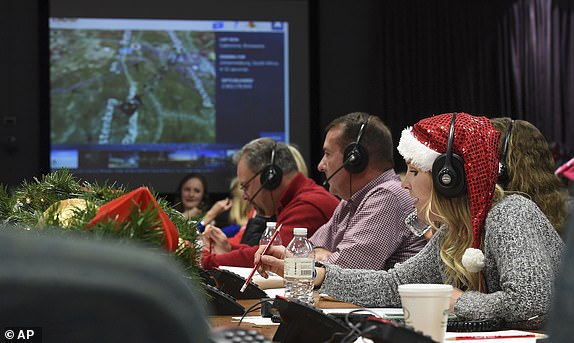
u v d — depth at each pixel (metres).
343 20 7.63
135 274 0.50
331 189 3.35
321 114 7.61
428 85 7.52
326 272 2.49
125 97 7.16
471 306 1.88
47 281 0.49
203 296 1.62
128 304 0.50
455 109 7.55
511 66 7.61
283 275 2.51
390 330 1.21
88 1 7.11
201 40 7.26
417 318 1.41
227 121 7.29
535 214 2.00
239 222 5.11
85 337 0.50
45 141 7.04
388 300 2.38
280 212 3.94
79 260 0.49
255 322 2.00
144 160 7.18
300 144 7.35
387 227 3.04
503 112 7.57
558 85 7.58
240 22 7.29
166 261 0.52
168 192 7.21
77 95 7.09
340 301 2.55
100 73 7.12
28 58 7.10
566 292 0.72
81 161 7.10
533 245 1.92
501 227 1.96
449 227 2.09
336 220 3.38
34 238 0.49
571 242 0.72
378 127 3.29
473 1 7.60
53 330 0.50
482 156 2.01
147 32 7.18
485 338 1.68
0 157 7.03
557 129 7.57
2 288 0.49
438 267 2.35
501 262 1.93
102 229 1.26
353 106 7.62
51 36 7.07
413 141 2.10
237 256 3.53
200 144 7.26
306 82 7.36
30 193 1.80
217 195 7.25
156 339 0.51
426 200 2.10
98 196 1.77
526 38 7.61
